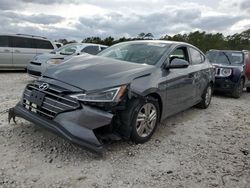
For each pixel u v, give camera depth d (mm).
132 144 4461
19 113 4254
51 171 3482
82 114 3727
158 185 3365
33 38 13797
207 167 3914
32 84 4324
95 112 3779
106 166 3705
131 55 5254
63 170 3527
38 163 3643
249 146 4832
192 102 6328
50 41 14352
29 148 4027
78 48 10922
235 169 3918
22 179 3258
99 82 3953
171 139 4883
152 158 4055
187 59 6125
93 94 3816
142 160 3965
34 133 4551
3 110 5766
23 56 13469
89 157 3900
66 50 10961
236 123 6254
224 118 6609
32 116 4039
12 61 13211
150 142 4648
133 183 3367
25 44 13555
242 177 3711
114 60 4824
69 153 3975
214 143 4867
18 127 4754
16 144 4121
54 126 3764
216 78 9516
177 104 5508
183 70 5672
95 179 3383
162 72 4902
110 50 5684
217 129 5691
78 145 3637
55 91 3926
